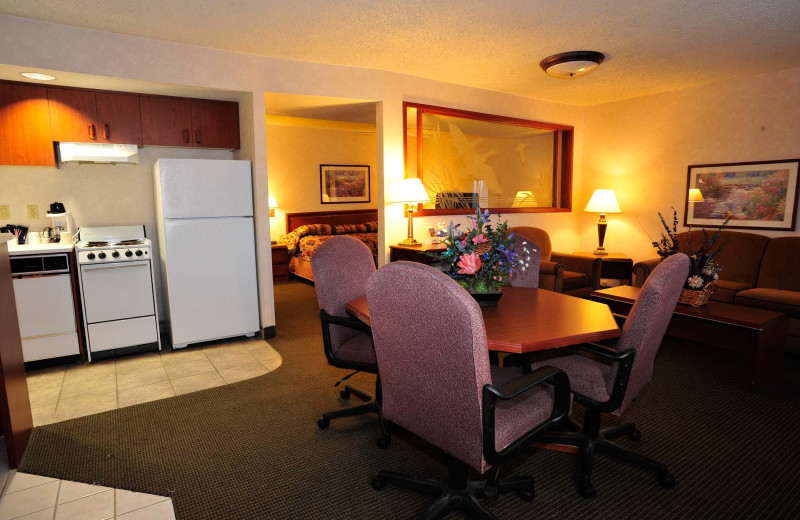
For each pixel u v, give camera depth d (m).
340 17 2.82
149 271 3.43
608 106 5.36
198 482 1.93
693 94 4.60
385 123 4.10
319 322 4.41
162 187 3.36
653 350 1.81
